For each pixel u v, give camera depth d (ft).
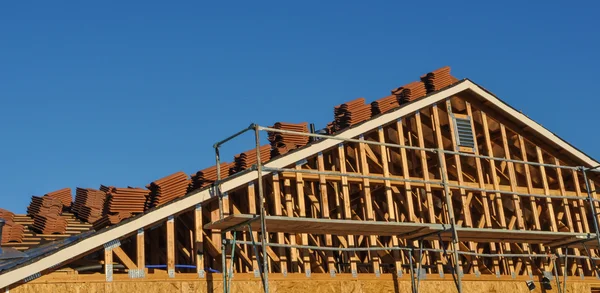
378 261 59.57
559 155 74.74
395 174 67.56
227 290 51.31
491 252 67.56
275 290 54.13
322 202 57.57
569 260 73.72
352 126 60.03
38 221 58.29
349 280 57.52
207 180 55.16
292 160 56.75
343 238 60.34
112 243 49.08
